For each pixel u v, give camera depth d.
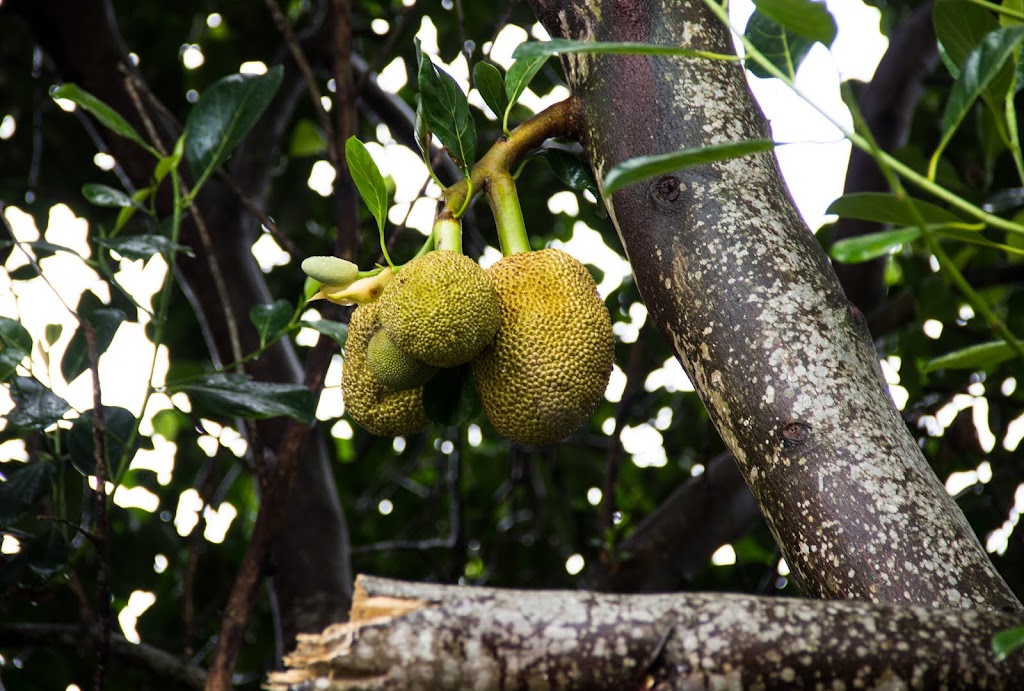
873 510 2.61
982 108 3.45
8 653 4.38
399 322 2.79
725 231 2.74
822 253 2.77
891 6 6.15
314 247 6.14
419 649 2.41
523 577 5.81
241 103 3.43
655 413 6.19
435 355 2.79
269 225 3.67
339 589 4.25
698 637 2.42
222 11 5.91
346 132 3.74
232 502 5.95
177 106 5.86
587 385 2.84
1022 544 4.82
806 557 2.63
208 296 4.39
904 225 2.50
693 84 2.81
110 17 4.25
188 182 4.34
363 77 3.81
